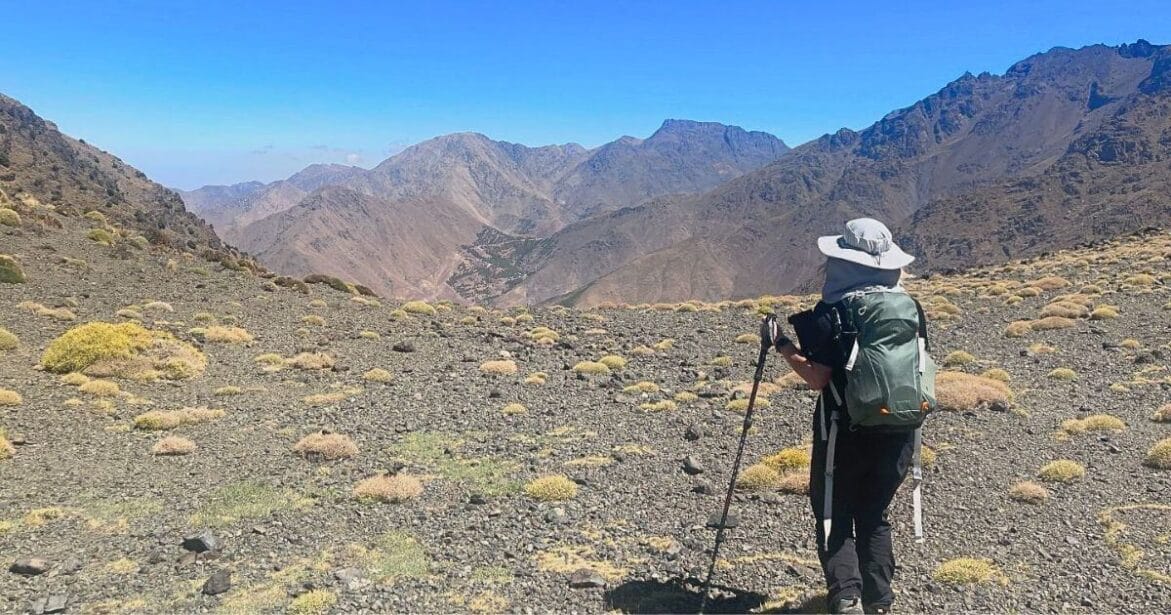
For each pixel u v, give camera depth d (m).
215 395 18.56
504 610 7.10
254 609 7.15
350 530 9.41
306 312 32.34
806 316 6.00
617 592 7.45
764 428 14.97
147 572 8.12
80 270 34.62
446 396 18.53
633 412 16.70
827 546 6.02
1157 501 9.95
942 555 8.30
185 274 37.91
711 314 36.81
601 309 41.03
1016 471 11.65
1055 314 28.39
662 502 10.50
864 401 5.47
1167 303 28.47
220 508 10.38
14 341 21.44
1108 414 15.23
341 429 15.24
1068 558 8.12
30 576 8.06
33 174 113.81
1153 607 6.91
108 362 19.80
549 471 12.16
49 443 13.96
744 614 6.92
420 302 36.62
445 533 9.25
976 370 20.47
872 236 5.93
